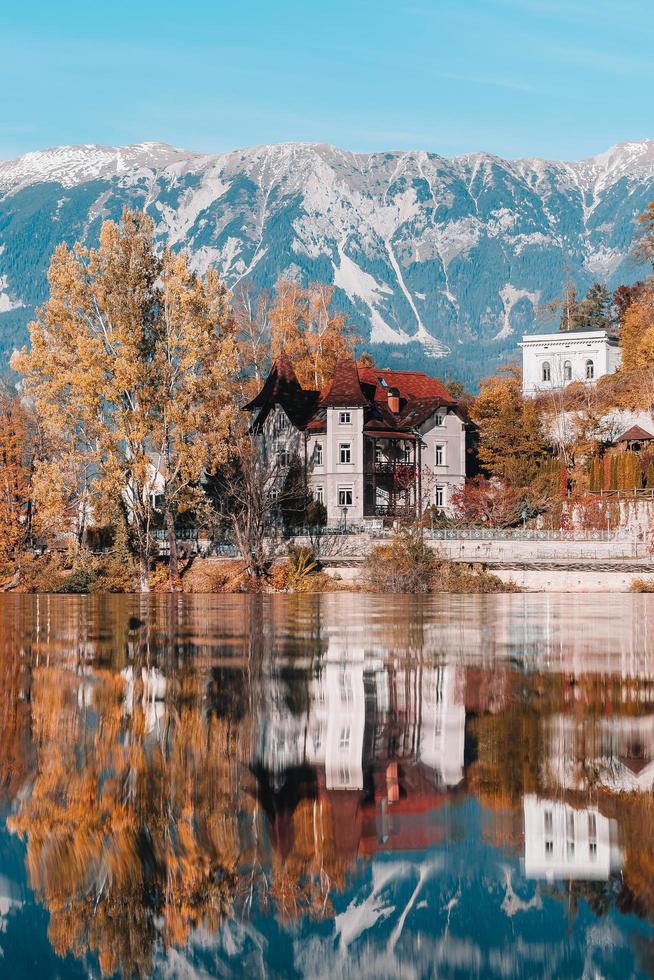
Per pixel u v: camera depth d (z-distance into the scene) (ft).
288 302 552.00
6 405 457.27
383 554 391.65
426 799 114.11
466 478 477.77
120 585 394.32
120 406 369.30
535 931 86.28
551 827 106.01
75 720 146.61
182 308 372.58
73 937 87.66
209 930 88.12
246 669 192.34
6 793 114.42
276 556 411.54
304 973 83.15
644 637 241.14
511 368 644.69
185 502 383.86
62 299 372.38
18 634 247.50
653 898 93.91
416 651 216.54
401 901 92.32
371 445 472.44
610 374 527.40
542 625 264.93
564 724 146.20
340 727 143.95
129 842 102.94
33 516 445.78
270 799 113.29
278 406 480.23
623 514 412.36
